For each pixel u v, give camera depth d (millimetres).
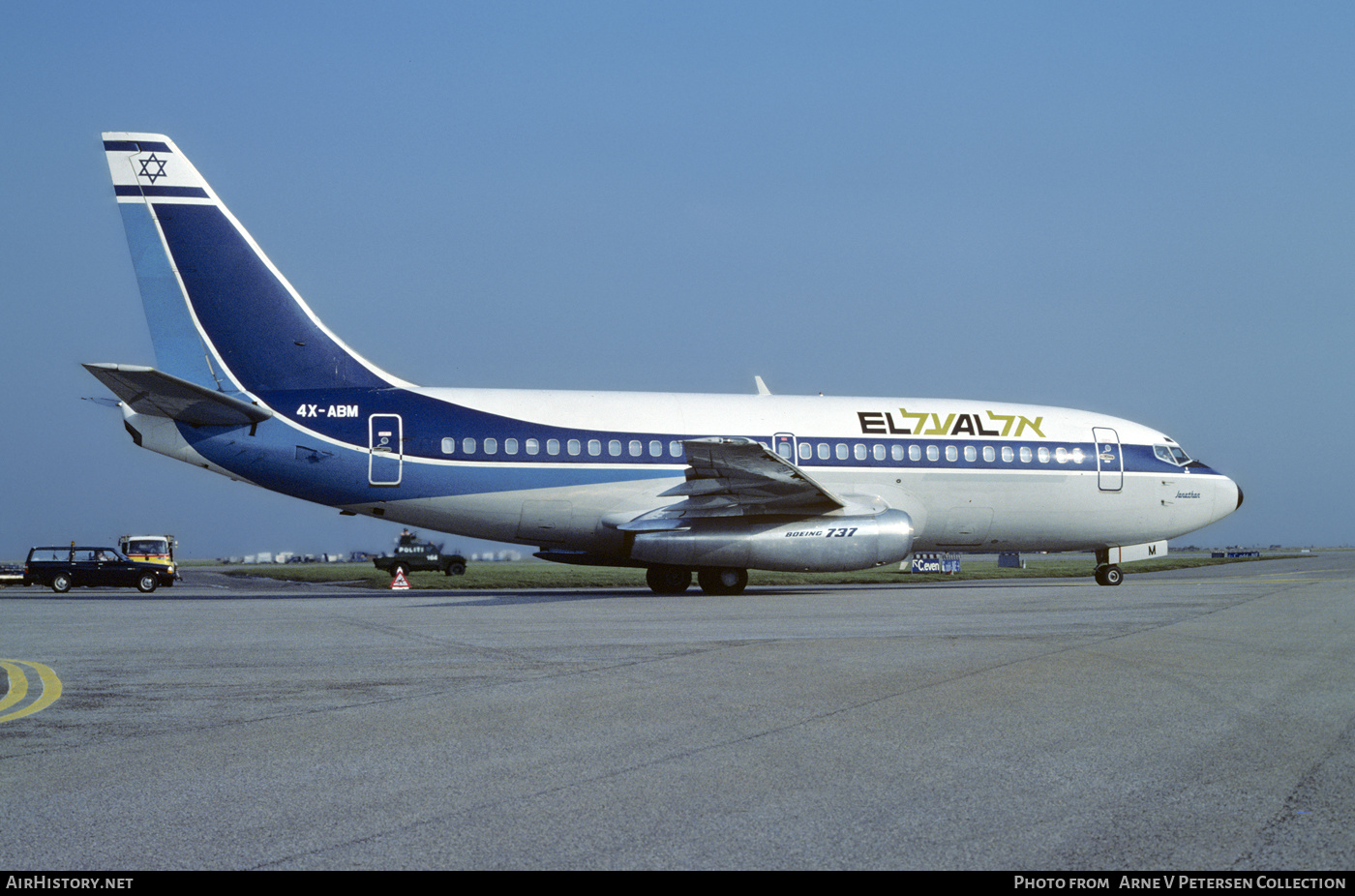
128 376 20547
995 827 5328
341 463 23422
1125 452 28484
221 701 9094
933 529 27312
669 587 26609
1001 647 12570
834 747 7125
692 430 25422
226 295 23250
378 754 7004
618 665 11211
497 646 12977
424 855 4938
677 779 6293
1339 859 4840
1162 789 6043
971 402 28234
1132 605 19422
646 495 24766
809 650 12391
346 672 10727
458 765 6660
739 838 5176
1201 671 10531
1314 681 9844
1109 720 8023
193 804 5816
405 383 24328
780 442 25922
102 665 11398
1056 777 6305
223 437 23016
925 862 4809
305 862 4855
